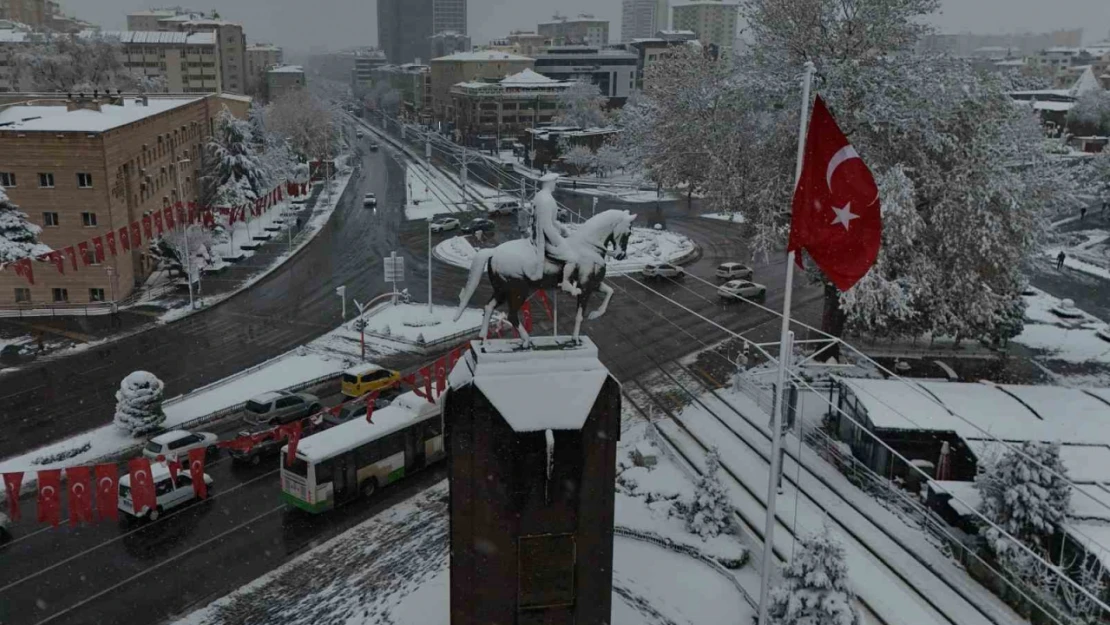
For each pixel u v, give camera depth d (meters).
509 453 19.66
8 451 35.97
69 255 50.94
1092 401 34.47
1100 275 71.50
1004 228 43.97
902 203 39.28
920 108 40.25
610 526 20.75
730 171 48.97
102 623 24.47
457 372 20.45
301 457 30.58
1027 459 24.77
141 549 28.50
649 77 119.25
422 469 34.78
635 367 46.03
